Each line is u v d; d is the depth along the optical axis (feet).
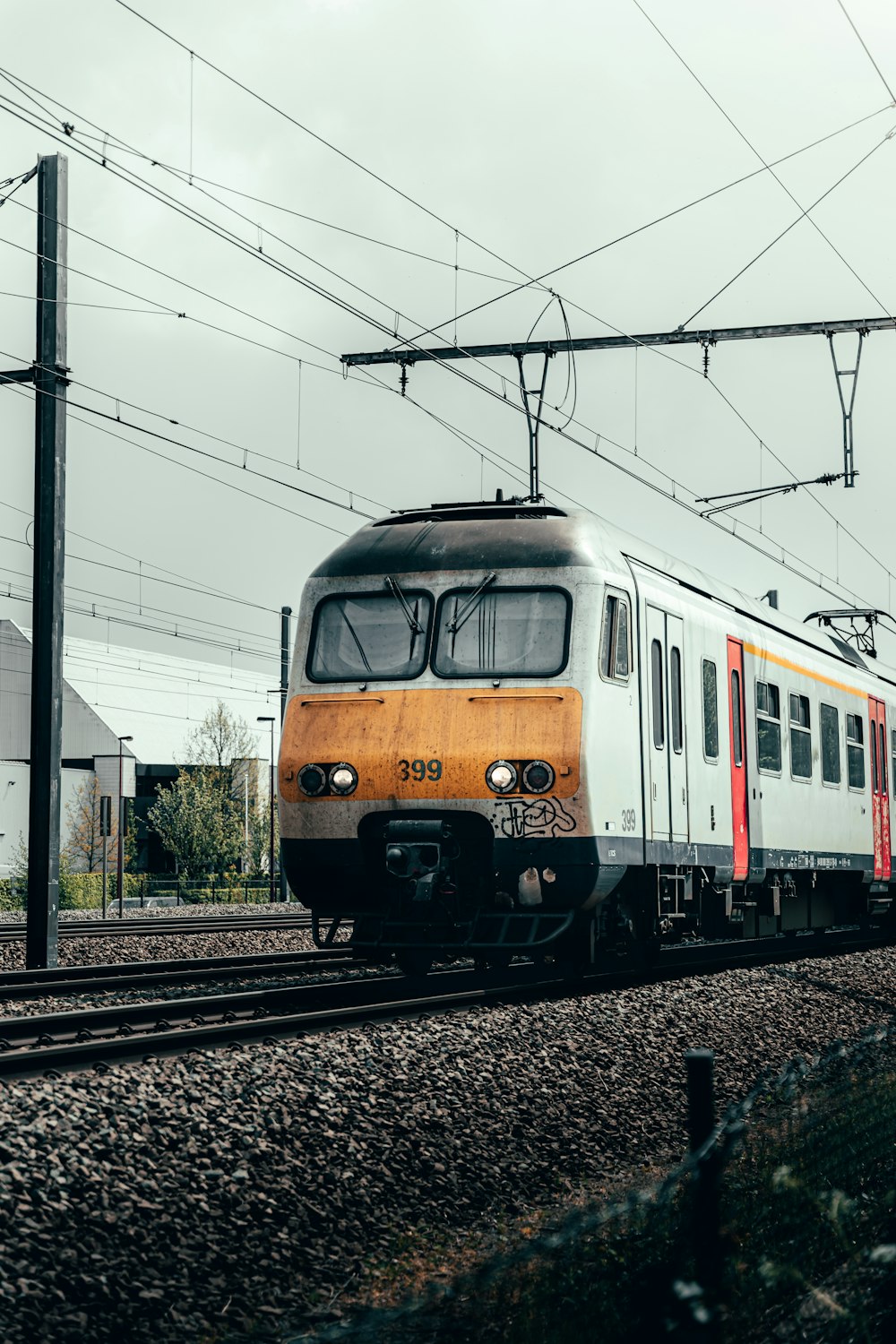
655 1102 30.66
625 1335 16.20
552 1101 28.68
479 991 40.24
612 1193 24.59
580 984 41.37
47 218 53.36
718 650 49.06
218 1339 17.24
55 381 53.16
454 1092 27.68
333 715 39.93
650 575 44.01
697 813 46.06
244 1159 22.48
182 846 180.04
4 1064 26.63
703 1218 16.08
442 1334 16.55
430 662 39.60
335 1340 16.39
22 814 193.88
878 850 69.92
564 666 38.63
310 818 39.60
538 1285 17.40
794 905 60.75
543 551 39.91
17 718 221.87
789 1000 42.91
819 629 68.85
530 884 38.06
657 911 43.83
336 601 41.19
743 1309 16.17
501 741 38.14
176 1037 29.58
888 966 55.31
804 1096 27.37
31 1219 19.01
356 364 58.39
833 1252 18.66
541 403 58.13
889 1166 22.25
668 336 58.29
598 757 38.27
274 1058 27.84
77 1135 21.93
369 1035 30.86
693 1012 38.24
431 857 38.17
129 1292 17.89
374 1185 22.89
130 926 84.07
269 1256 19.77
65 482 53.47
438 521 42.55
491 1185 24.17
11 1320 16.47
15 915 108.06
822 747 61.41
